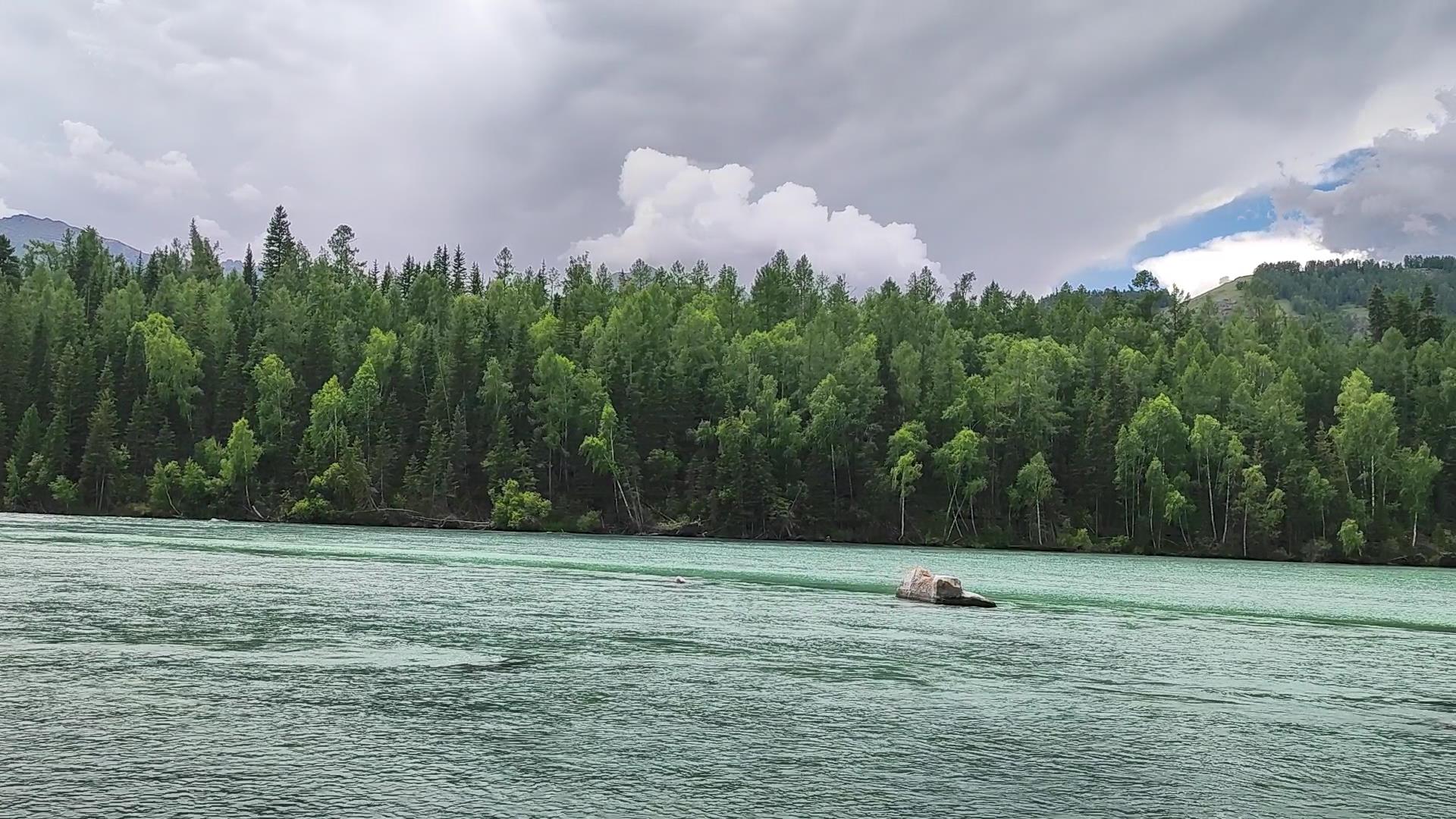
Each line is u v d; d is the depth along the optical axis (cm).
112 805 1400
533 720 1966
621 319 16250
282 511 13125
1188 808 1562
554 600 4188
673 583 5269
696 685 2366
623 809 1461
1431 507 14575
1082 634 3631
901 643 3175
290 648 2711
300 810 1406
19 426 13938
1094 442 14212
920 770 1712
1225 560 12988
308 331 16062
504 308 17462
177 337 14850
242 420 13338
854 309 18325
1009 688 2461
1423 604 6022
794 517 13475
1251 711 2278
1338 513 13525
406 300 19475
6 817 1336
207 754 1661
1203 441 13762
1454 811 1573
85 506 12975
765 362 15938
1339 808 1583
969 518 14125
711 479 13612
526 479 13575
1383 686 2688
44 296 16475
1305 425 14812
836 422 13988
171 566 5147
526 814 1426
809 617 3825
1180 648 3338
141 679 2216
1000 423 14575
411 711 2008
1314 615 4953
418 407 15125
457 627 3231
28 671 2261
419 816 1400
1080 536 13525
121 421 14212
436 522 13188
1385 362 17038
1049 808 1538
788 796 1552
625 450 13950
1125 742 1948
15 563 4988
